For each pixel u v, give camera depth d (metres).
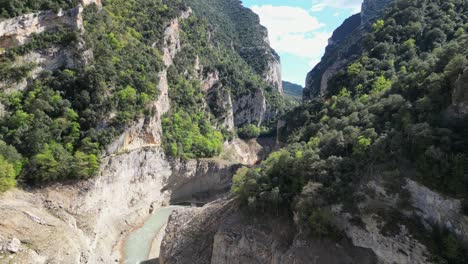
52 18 61.62
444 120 33.22
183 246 48.81
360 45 84.31
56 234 43.75
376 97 50.53
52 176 53.12
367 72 63.69
